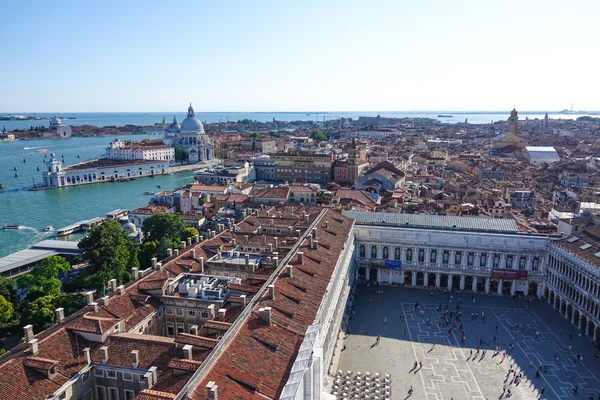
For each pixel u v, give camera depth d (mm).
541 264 132500
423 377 92750
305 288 82750
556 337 109812
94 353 65188
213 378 53219
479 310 124750
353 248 138250
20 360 59969
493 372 95000
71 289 131250
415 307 126250
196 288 82750
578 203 197625
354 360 98438
